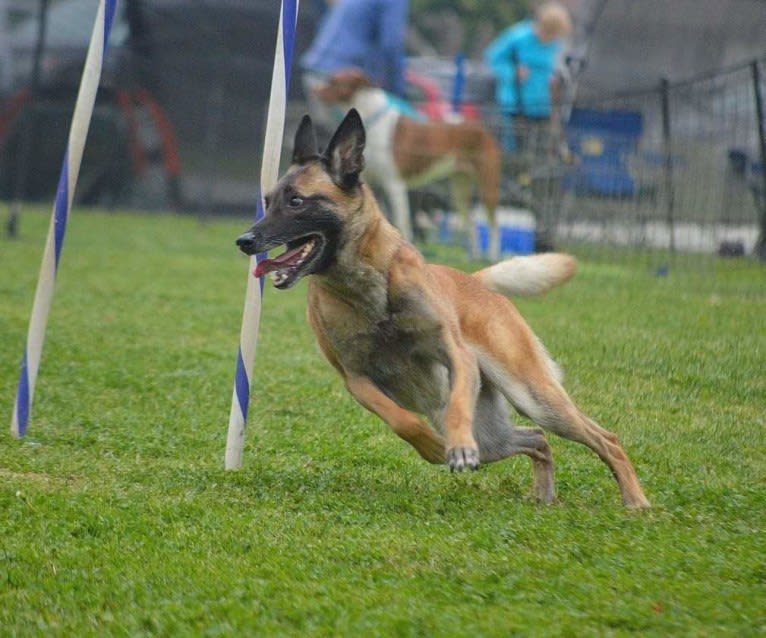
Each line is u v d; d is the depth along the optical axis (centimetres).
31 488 849
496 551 707
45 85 3303
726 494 872
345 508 823
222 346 1509
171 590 641
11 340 1483
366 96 2397
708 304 1755
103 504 811
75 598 633
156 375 1306
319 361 1423
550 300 1811
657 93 2336
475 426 929
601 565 677
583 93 2680
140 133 3369
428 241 2659
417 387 909
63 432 1041
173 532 751
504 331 907
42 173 3388
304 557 697
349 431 1095
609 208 2358
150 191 3428
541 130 2425
